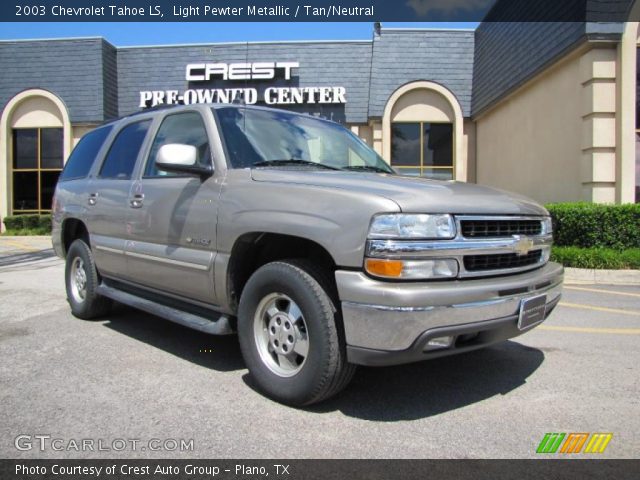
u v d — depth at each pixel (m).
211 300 3.68
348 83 17.22
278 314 3.27
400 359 2.73
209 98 17.53
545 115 11.83
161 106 4.71
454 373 3.82
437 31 16.77
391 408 3.17
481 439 2.78
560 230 9.35
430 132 16.75
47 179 18.11
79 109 17.50
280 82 17.34
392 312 2.65
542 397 3.36
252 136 3.92
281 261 3.21
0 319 5.39
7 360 4.01
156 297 4.43
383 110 16.33
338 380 2.98
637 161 10.07
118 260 4.65
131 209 4.43
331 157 4.18
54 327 5.05
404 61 16.58
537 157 12.24
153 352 4.25
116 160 4.97
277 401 3.23
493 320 2.92
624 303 6.48
